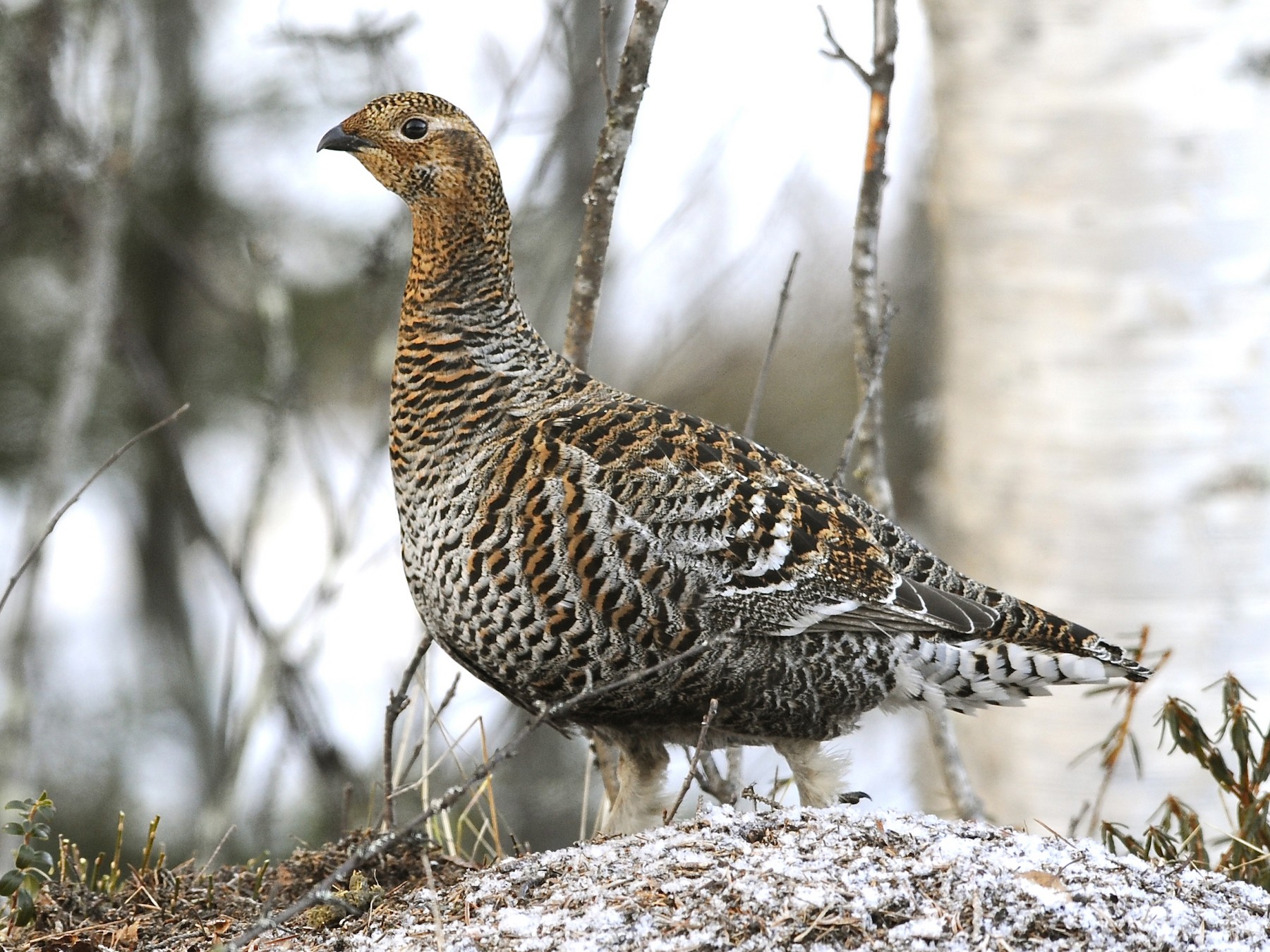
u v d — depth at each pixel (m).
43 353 18.59
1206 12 10.48
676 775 14.55
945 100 11.56
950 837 6.67
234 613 13.25
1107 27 10.65
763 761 14.87
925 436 18.56
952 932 6.03
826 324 20.53
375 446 14.59
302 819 15.42
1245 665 10.62
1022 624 8.46
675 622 7.75
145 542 21.16
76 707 18.62
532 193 14.02
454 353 8.20
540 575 7.72
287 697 13.82
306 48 14.42
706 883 6.38
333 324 18.72
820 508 8.22
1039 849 6.71
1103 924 6.16
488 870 7.09
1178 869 6.90
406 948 6.36
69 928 7.49
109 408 19.19
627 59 9.03
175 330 20.05
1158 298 10.66
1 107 15.05
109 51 15.87
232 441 21.64
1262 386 10.56
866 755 18.19
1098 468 10.84
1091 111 10.72
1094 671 8.57
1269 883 8.03
